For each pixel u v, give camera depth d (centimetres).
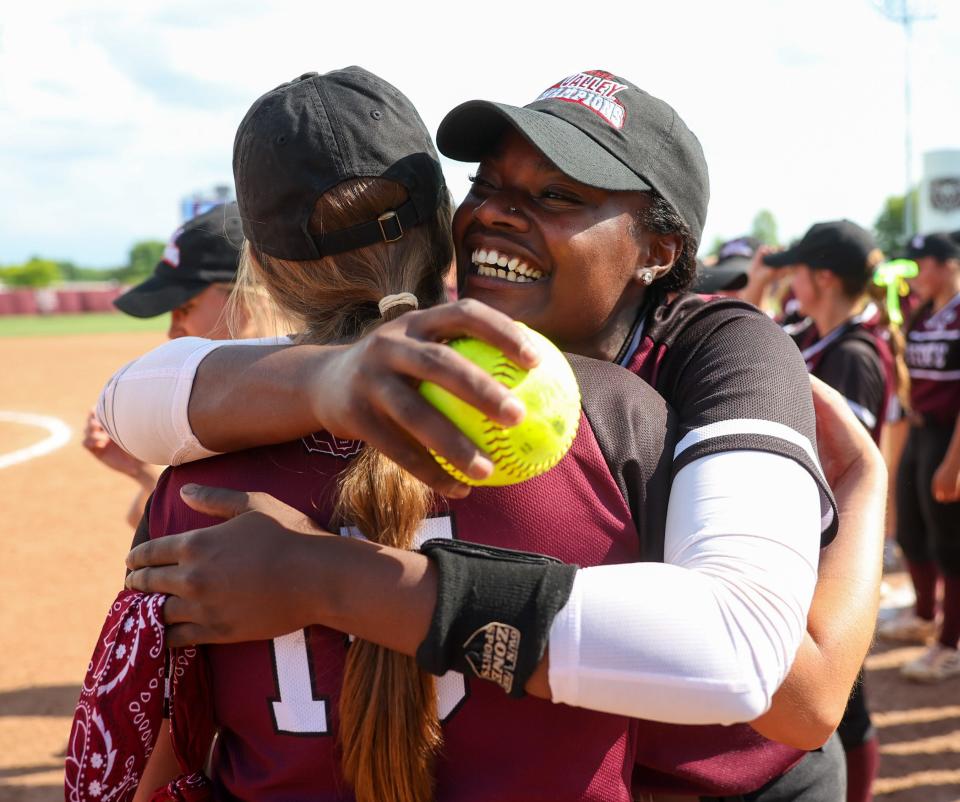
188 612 102
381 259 117
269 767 108
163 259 283
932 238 480
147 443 117
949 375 457
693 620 91
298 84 120
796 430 108
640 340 134
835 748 166
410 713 99
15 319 4412
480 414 88
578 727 102
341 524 106
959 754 381
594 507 104
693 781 126
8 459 1084
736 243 495
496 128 128
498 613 92
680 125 136
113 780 112
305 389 99
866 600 123
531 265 125
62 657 504
